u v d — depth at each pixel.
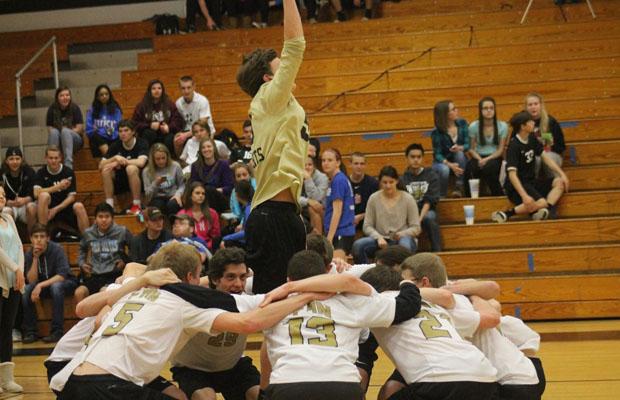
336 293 4.62
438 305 4.93
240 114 13.53
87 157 13.06
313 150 10.80
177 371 5.35
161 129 12.34
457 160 11.37
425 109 12.63
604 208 10.79
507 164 10.78
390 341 4.71
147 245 10.02
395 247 5.69
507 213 10.70
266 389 4.38
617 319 9.73
